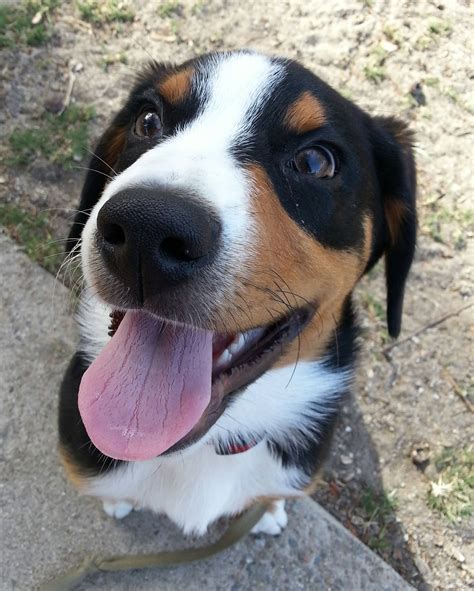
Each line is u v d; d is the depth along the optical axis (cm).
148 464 25
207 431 20
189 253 15
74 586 29
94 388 19
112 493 27
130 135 22
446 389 37
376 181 24
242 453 25
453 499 34
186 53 44
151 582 30
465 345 38
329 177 21
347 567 31
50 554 30
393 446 35
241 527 28
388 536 33
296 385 25
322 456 27
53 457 32
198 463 25
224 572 30
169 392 19
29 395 33
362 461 35
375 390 36
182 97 21
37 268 36
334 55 45
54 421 33
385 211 26
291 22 46
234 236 16
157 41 44
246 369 21
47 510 31
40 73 41
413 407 36
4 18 42
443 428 36
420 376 37
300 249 20
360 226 23
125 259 15
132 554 30
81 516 31
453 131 44
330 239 21
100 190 26
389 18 47
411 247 26
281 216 19
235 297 17
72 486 31
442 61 46
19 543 30
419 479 35
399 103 44
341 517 33
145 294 16
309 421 26
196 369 19
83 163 39
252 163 19
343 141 21
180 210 15
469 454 36
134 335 20
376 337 37
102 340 25
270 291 18
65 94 41
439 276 40
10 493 31
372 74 45
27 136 39
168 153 17
